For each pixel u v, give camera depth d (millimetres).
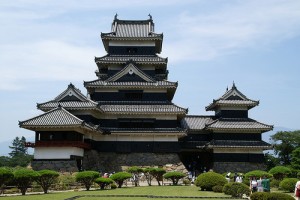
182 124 72062
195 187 47375
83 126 53469
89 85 65812
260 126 65750
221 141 66062
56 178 44031
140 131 63812
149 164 63531
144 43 72750
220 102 67312
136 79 67250
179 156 68812
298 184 17656
